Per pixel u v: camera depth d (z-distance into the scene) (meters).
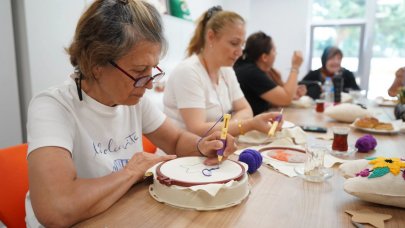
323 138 1.34
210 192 0.64
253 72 2.18
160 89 2.85
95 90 0.84
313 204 0.69
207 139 0.97
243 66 2.28
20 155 0.91
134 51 0.70
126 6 0.71
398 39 4.57
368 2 4.63
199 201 0.67
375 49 4.71
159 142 1.12
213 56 1.58
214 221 0.62
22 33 1.71
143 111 1.08
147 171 0.78
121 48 0.69
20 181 0.88
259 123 1.26
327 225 0.61
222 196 0.67
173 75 1.54
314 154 0.87
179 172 0.76
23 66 1.75
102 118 0.88
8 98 1.68
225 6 4.95
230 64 1.60
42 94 0.81
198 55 1.65
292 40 5.05
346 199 0.72
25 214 0.85
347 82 3.67
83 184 0.66
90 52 0.72
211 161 0.84
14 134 1.73
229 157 1.00
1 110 1.65
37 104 0.78
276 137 1.24
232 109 1.83
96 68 0.74
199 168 0.79
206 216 0.64
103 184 0.68
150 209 0.67
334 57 3.63
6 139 1.69
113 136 0.92
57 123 0.75
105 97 0.85
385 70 4.70
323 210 0.67
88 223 0.62
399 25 4.52
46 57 1.82
